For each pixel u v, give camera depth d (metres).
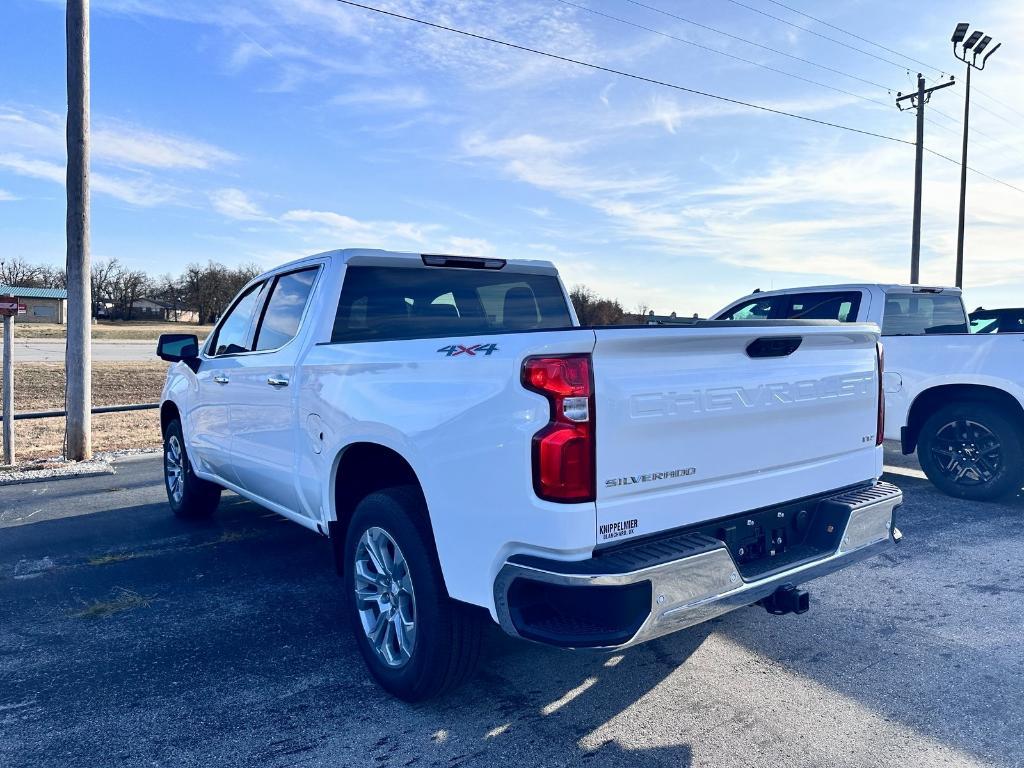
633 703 3.21
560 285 5.18
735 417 2.95
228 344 5.34
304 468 3.97
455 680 3.06
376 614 3.42
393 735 2.96
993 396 6.64
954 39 27.53
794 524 3.29
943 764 2.73
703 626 4.06
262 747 2.88
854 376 3.57
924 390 6.99
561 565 2.47
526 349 2.55
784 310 8.30
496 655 3.71
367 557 3.46
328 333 4.02
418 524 3.05
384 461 3.53
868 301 7.56
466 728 3.01
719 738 2.92
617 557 2.53
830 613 4.23
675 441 2.74
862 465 3.65
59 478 8.34
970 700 3.21
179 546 5.66
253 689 3.36
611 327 2.58
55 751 2.86
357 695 3.30
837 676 3.45
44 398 16.11
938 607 4.30
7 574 5.01
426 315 4.44
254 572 5.05
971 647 3.76
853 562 3.31
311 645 3.85
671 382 2.73
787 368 3.19
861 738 2.92
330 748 2.87
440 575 2.99
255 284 5.14
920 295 7.89
